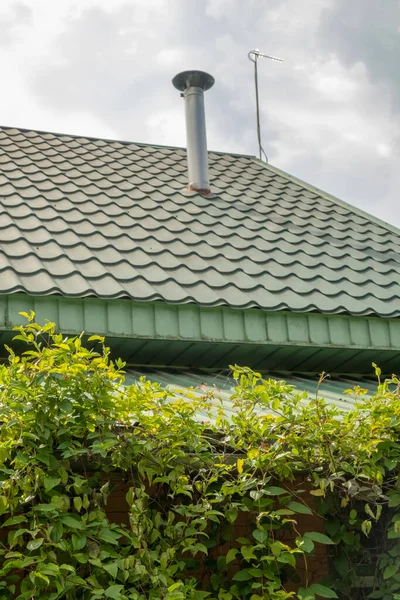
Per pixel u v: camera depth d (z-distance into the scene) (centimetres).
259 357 905
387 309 948
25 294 796
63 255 891
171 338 845
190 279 909
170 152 1396
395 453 617
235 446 591
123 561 524
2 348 812
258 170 1403
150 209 1082
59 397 534
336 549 651
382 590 641
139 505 542
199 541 603
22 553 535
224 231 1060
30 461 512
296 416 602
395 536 629
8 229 928
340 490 623
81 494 550
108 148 1348
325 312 910
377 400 630
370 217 1218
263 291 923
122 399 573
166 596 519
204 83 1254
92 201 1067
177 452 567
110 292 834
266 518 618
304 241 1081
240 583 595
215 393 763
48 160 1214
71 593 509
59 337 557
